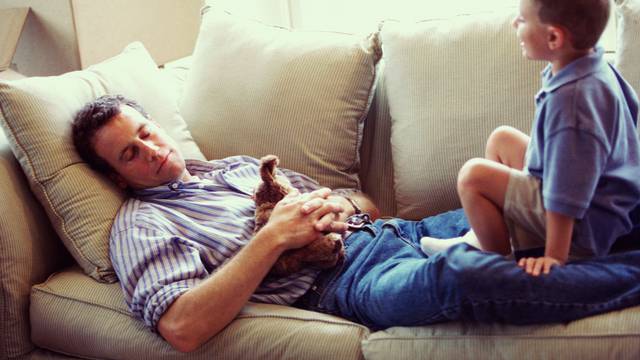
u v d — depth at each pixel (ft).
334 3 8.11
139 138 5.48
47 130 5.42
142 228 5.13
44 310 5.20
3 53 7.57
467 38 5.78
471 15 5.95
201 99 6.40
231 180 5.76
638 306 4.00
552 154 4.01
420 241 5.22
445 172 5.81
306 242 4.88
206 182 5.80
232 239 5.21
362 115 6.22
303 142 6.07
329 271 5.08
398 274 4.54
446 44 5.83
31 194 5.56
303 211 4.91
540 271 4.03
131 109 5.64
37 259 5.47
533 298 4.00
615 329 3.92
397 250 5.16
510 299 4.03
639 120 5.10
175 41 8.83
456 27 5.87
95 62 8.11
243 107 6.20
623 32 5.34
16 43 7.64
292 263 4.94
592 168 3.92
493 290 4.04
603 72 4.11
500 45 5.66
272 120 6.11
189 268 4.86
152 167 5.50
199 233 5.21
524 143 4.81
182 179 5.79
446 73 5.80
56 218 5.43
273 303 4.98
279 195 5.22
